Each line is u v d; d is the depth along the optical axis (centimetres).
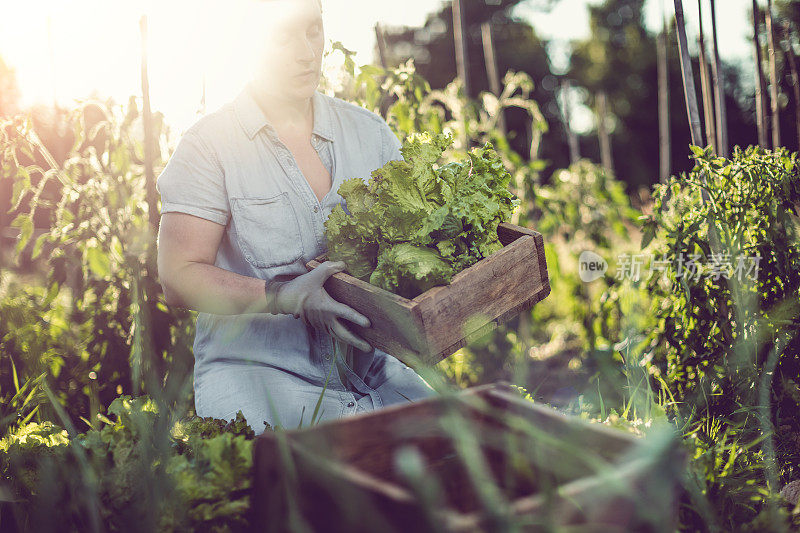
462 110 385
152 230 280
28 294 315
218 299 199
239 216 209
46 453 174
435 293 177
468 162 209
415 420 143
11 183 353
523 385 351
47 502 144
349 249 198
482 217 194
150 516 137
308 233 214
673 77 2098
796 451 218
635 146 2136
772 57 289
